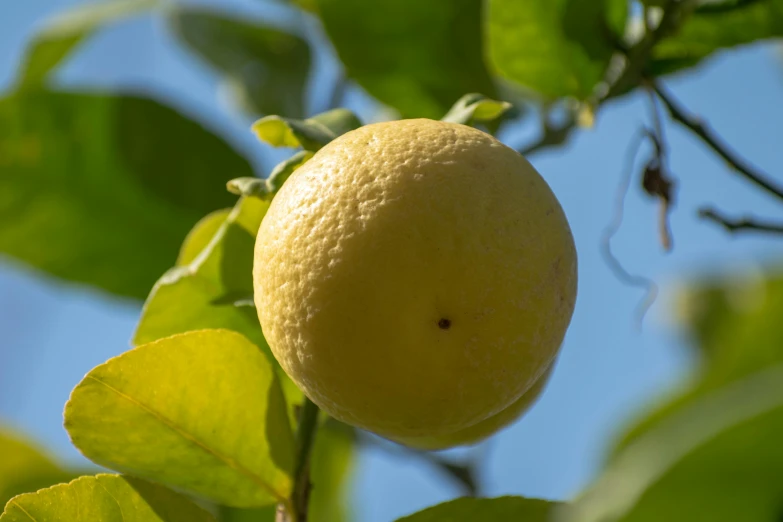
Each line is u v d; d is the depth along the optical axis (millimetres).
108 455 621
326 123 635
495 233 584
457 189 585
